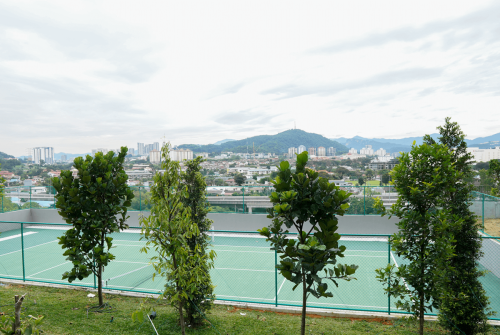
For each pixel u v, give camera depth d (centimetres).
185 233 465
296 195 434
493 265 1130
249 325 684
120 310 752
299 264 416
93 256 746
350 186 1747
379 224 1705
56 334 602
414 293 549
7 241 1841
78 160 741
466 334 634
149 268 1293
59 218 2223
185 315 686
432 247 529
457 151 697
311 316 761
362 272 1205
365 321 731
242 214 1872
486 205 1202
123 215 799
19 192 2252
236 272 1248
